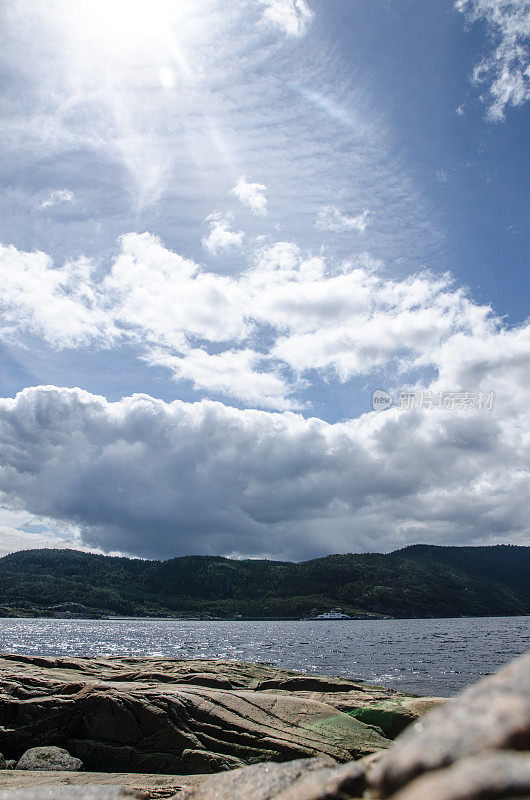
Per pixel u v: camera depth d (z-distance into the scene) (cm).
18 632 12381
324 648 7681
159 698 1505
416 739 249
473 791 183
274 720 1431
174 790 1069
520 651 6788
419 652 6750
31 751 1447
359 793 304
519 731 219
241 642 9369
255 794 382
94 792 454
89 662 2219
